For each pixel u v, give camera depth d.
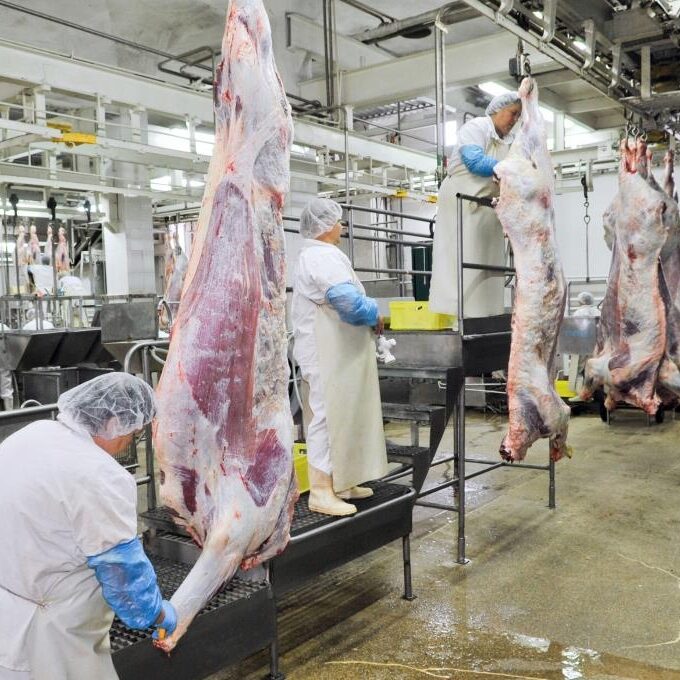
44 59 4.84
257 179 2.25
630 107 5.04
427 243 4.85
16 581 1.72
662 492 4.98
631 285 4.59
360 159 7.64
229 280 2.18
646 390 4.61
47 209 8.51
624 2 4.44
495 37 6.20
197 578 2.11
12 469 1.74
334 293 2.83
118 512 1.72
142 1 7.14
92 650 1.82
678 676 2.63
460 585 3.47
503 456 3.60
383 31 6.85
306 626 3.08
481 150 3.66
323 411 2.94
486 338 3.88
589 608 3.20
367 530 3.01
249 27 2.26
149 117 8.84
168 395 2.16
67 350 5.71
